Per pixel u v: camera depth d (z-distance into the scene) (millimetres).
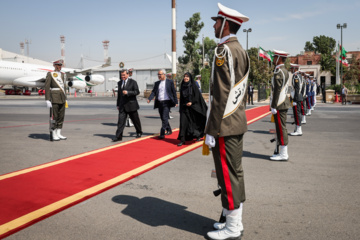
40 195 3355
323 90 27312
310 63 54625
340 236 2434
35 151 5828
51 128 6953
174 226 2646
